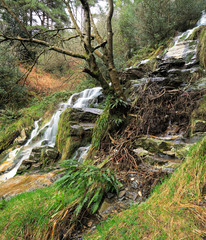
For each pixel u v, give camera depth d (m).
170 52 6.31
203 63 4.95
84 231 1.72
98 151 3.65
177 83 4.44
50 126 7.19
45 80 12.08
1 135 7.44
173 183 1.54
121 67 9.62
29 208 1.99
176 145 2.62
